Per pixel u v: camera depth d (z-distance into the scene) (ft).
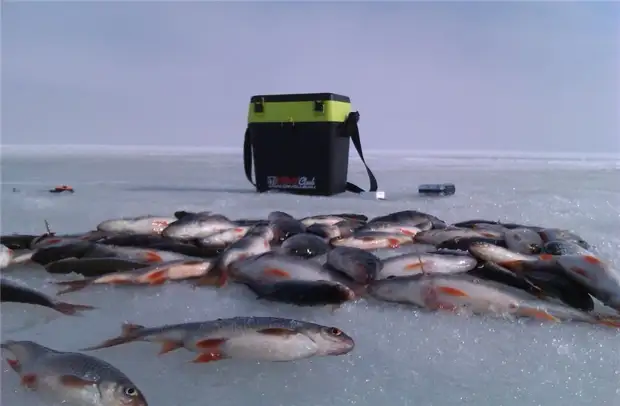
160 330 2.53
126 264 3.48
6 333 2.67
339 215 5.07
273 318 2.51
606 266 2.97
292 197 6.45
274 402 2.14
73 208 5.90
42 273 3.55
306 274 3.25
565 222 5.12
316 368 2.37
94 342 2.59
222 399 2.15
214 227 4.44
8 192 7.13
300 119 6.48
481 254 3.42
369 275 3.22
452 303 2.94
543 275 3.11
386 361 2.44
